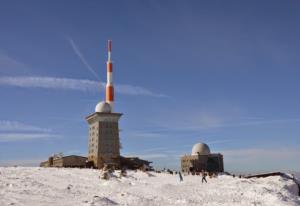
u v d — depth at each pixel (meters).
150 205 36.47
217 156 107.25
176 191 49.59
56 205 29.56
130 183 55.12
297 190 64.56
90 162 100.12
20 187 39.59
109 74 116.81
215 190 51.03
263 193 48.06
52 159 102.69
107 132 103.88
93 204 31.28
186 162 108.75
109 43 119.25
